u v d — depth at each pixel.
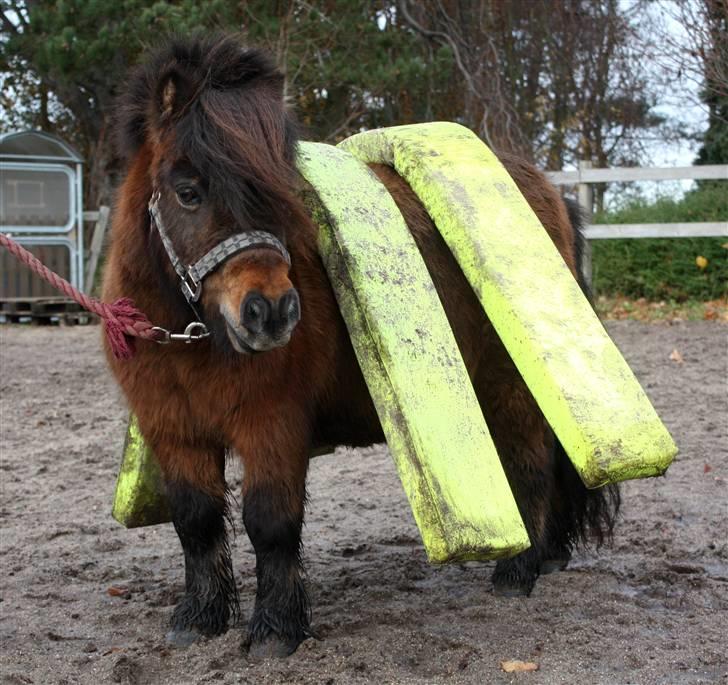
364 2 17.25
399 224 3.62
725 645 3.47
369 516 5.57
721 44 12.66
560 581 4.24
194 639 3.60
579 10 20.88
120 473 4.21
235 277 3.01
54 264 15.70
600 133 21.61
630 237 12.46
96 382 9.76
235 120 3.08
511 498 3.31
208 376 3.29
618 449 3.15
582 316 3.46
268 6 16.23
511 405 4.12
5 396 9.10
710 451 6.48
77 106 20.09
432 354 3.41
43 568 4.71
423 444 3.23
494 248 3.57
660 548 4.74
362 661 3.30
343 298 3.47
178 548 5.09
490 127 18.81
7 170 15.12
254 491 3.38
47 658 3.53
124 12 16.05
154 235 3.29
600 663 3.32
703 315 12.09
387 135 4.07
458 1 20.39
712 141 17.61
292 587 3.46
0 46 17.77
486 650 3.42
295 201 3.15
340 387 3.73
